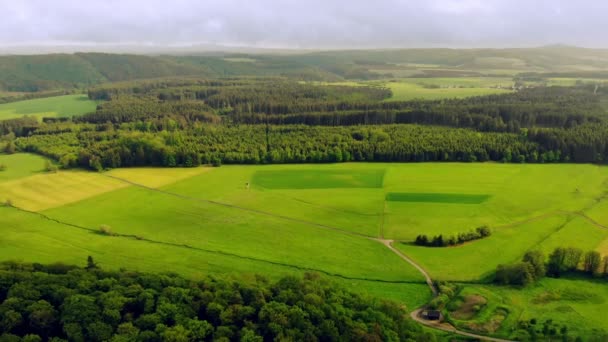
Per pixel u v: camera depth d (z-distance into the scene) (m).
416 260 99.94
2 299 71.75
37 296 70.25
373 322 68.25
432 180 154.62
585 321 77.50
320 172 166.25
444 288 86.69
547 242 107.94
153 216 125.50
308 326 65.12
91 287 73.44
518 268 89.12
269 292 74.19
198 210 130.00
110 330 64.06
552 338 72.81
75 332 63.12
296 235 113.12
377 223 120.44
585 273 93.00
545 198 136.88
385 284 90.12
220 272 92.19
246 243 108.44
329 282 83.38
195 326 64.50
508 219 122.12
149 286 75.00
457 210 128.00
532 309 81.00
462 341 72.19
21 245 104.31
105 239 109.50
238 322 67.50
